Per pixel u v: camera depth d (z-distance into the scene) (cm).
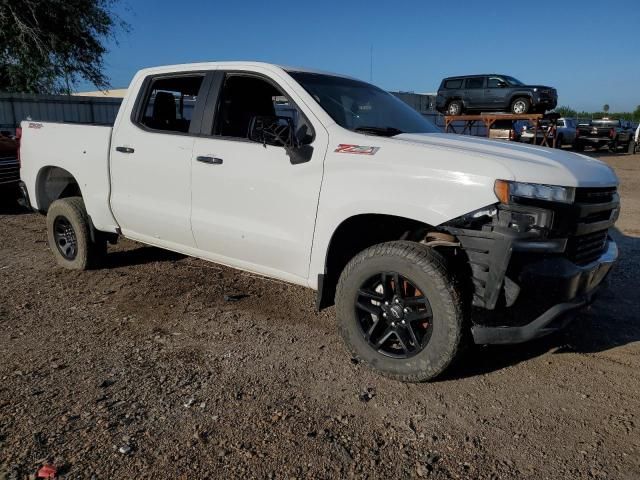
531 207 313
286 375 362
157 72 489
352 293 364
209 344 409
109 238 582
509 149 364
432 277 329
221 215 431
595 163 381
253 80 443
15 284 544
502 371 373
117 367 370
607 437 299
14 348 398
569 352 404
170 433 295
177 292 523
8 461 270
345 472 268
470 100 2455
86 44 2236
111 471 264
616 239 777
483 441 294
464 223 322
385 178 345
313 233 379
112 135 506
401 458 279
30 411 314
